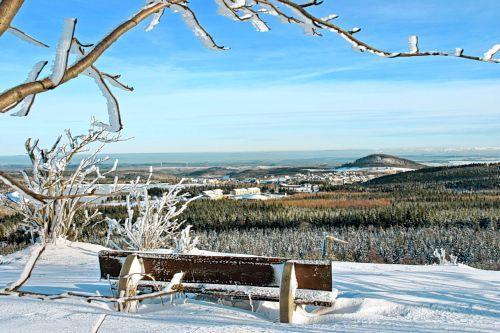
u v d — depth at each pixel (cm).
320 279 379
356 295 462
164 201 859
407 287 538
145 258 416
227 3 107
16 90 62
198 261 407
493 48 94
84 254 767
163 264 415
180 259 409
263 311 403
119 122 83
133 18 77
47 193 806
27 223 841
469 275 656
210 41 105
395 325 338
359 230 6462
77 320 304
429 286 549
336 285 551
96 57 71
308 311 412
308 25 105
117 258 421
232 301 427
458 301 435
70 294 114
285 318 360
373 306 402
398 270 731
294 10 102
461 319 365
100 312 332
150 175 874
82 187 825
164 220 875
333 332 304
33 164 808
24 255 754
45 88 64
